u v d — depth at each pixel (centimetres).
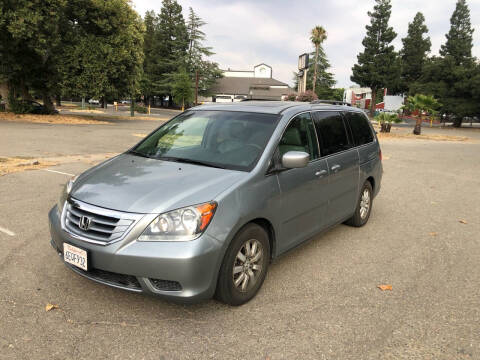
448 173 1121
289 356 267
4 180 725
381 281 392
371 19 5741
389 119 2905
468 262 451
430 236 541
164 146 405
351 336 293
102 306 318
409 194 818
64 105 6028
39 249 425
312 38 5250
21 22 2186
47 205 582
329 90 8288
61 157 1055
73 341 272
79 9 2592
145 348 268
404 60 6906
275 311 324
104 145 1403
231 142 379
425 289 378
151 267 275
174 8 7475
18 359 250
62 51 2627
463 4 5750
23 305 313
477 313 334
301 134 410
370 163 547
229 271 305
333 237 522
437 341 291
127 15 2831
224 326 298
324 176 424
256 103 456
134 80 3080
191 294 282
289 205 368
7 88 2730
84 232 298
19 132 1662
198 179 321
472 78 4447
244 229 315
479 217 651
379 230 560
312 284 378
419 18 6700
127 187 314
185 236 279
